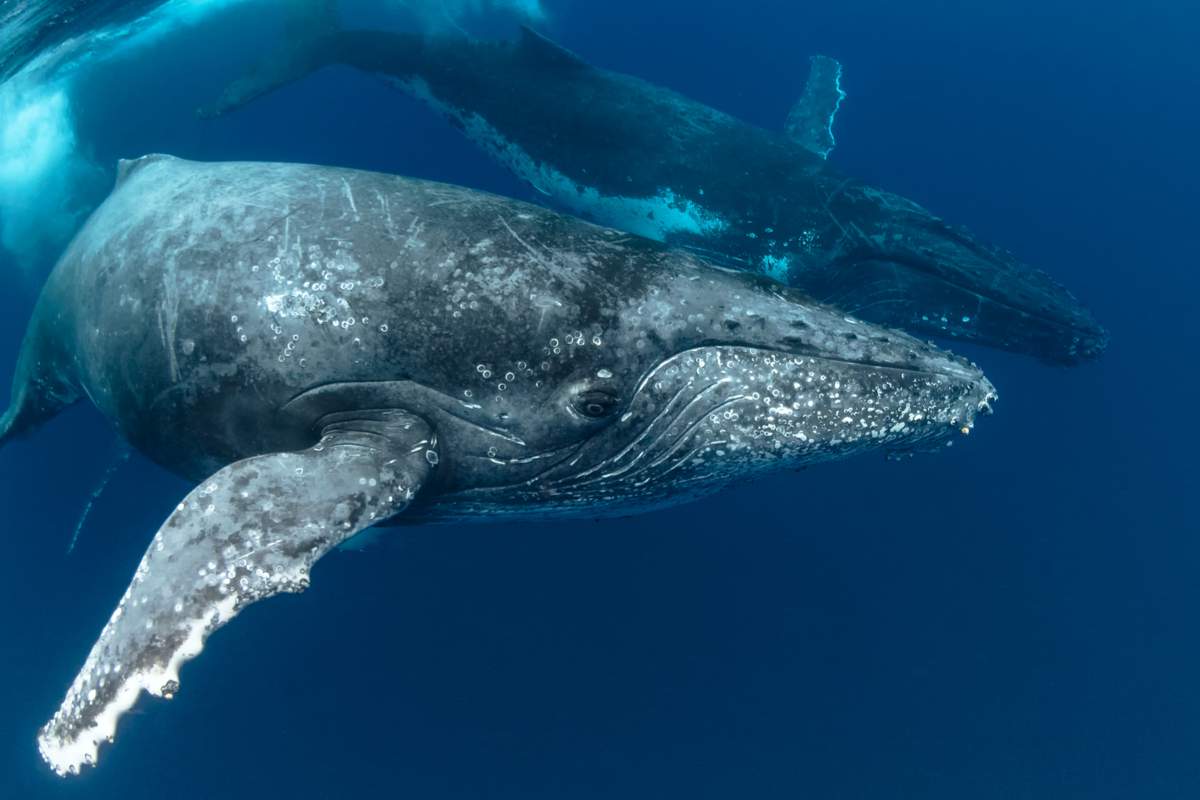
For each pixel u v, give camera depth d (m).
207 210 7.32
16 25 13.80
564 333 6.94
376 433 6.96
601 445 7.51
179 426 7.49
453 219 7.16
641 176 14.90
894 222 14.51
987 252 14.55
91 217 8.77
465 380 6.95
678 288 7.24
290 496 6.09
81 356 8.20
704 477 8.02
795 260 14.52
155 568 5.55
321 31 17.11
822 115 17.42
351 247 6.91
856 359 7.46
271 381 6.96
